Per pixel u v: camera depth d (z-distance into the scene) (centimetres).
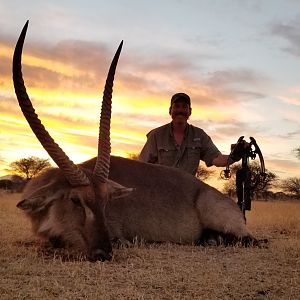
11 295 124
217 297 128
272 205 580
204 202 216
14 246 188
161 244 209
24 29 167
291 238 245
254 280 144
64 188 177
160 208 214
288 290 135
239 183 233
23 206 172
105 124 186
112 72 193
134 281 139
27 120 173
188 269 155
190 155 269
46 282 135
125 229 209
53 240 185
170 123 273
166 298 125
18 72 172
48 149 172
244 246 204
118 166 217
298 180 1042
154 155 272
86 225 170
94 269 151
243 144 236
